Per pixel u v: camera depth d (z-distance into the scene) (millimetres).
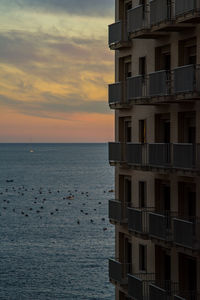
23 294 104000
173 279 42125
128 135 50094
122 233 50656
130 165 45938
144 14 42656
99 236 157250
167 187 44156
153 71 44000
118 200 50438
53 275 115438
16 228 170125
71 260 127688
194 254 37906
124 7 49438
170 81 40125
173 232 39812
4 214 199250
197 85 36406
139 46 46281
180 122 40688
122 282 49094
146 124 45688
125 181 50469
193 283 40906
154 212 43625
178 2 37062
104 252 136000
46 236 156875
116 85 48500
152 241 42812
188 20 36719
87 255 132625
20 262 125938
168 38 41688
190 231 37344
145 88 43500
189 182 40094
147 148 43812
